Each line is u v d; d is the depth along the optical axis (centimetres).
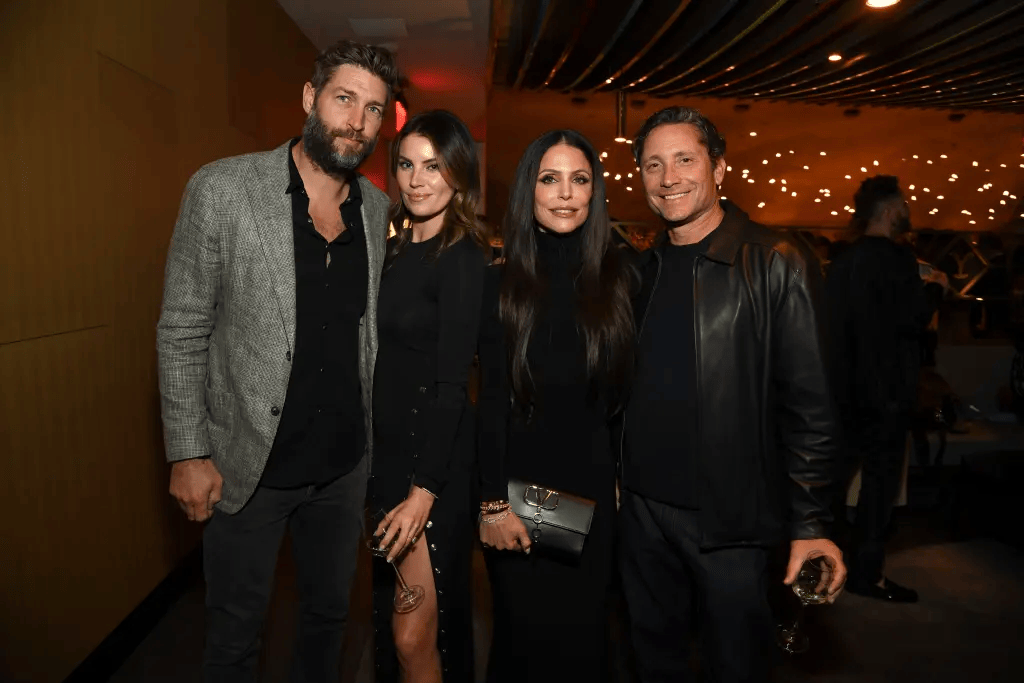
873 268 279
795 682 228
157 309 282
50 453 206
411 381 180
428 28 507
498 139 659
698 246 172
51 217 207
